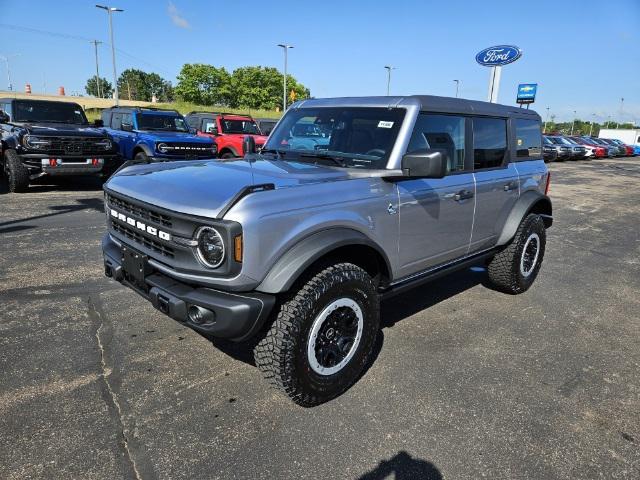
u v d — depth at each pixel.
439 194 3.75
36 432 2.68
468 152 4.15
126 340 3.77
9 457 2.48
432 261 3.94
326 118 3.84
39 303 4.39
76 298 4.54
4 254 5.76
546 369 3.67
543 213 5.50
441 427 2.90
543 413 3.09
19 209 8.30
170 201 2.78
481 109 4.29
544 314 4.77
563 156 29.84
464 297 5.16
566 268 6.49
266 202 2.63
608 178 20.36
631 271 6.48
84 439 2.64
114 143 10.94
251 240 2.55
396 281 3.67
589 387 3.43
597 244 8.07
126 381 3.22
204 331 2.66
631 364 3.81
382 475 2.49
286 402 3.07
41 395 3.01
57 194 10.03
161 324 4.06
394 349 3.87
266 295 2.68
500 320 4.57
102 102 60.34
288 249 2.73
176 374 3.33
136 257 3.01
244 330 2.63
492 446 2.75
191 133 13.01
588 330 4.44
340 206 2.98
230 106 81.88
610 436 2.89
